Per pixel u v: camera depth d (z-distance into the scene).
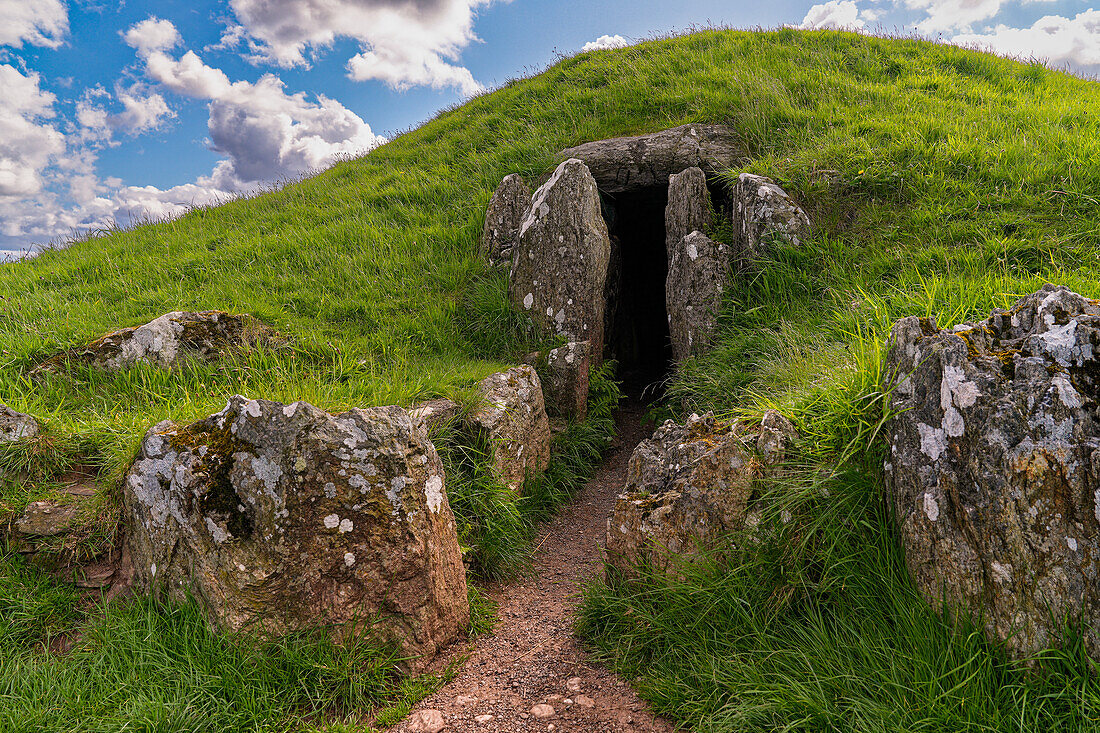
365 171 11.31
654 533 3.46
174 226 10.18
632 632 3.36
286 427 3.16
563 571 4.45
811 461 3.23
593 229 6.65
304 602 3.15
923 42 11.53
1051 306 2.69
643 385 7.97
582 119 10.19
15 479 3.78
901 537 2.81
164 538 3.21
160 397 4.82
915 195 6.48
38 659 3.10
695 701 2.81
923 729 2.29
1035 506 2.36
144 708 2.75
